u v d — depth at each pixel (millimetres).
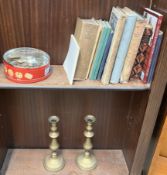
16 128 1143
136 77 842
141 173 1057
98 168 1124
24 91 1029
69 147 1228
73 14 855
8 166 1105
